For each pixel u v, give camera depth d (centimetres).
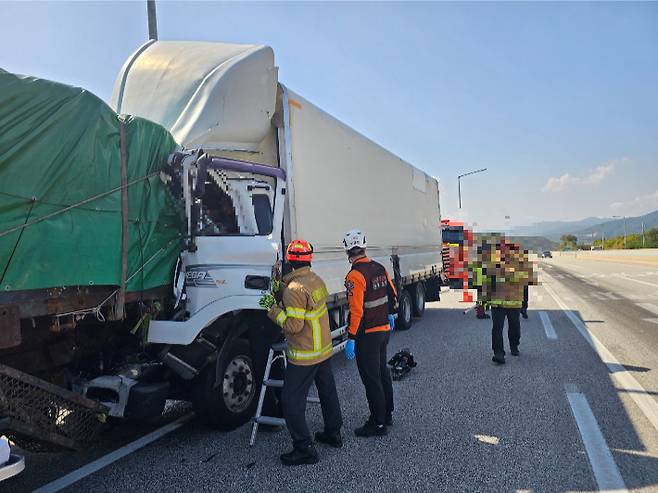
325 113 776
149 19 951
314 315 447
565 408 555
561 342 927
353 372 768
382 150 1022
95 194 387
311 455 438
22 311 328
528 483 388
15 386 329
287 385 444
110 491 397
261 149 638
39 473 437
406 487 387
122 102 576
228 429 523
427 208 1391
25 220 334
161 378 475
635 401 574
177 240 473
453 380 686
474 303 1673
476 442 470
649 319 1193
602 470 405
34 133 344
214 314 476
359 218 885
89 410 379
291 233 646
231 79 566
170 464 446
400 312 1102
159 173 458
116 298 402
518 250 776
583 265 4781
